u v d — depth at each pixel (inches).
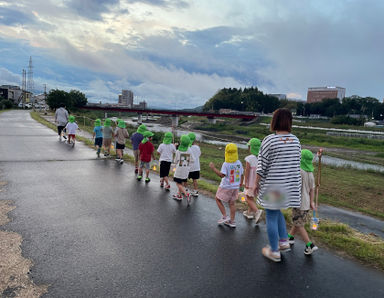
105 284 118.3
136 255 143.9
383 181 601.0
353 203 413.7
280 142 132.2
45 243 151.8
